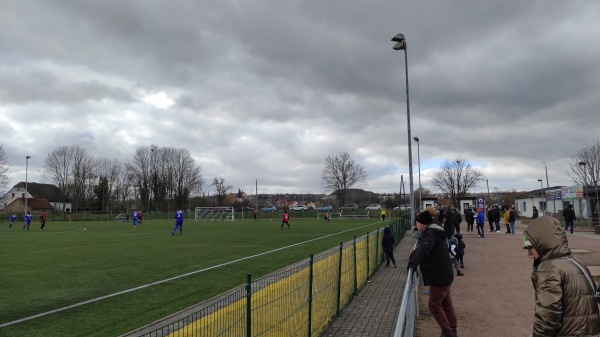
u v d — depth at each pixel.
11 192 117.75
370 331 7.55
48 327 7.68
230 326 4.18
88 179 99.69
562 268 3.32
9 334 7.29
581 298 3.26
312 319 6.56
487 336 7.33
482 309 9.19
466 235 28.52
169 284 11.59
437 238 6.48
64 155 96.56
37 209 107.31
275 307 5.05
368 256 12.85
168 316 8.06
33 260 17.30
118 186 105.06
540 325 3.34
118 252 20.20
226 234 32.81
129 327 7.67
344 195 105.81
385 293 10.77
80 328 7.63
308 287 6.41
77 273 13.80
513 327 7.85
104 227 48.03
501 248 20.73
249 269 14.25
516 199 76.81
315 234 32.06
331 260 8.07
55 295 10.45
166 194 105.06
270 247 22.02
